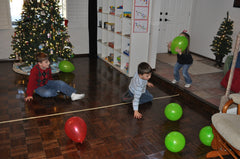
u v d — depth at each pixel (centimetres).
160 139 293
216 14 624
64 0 620
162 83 485
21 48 502
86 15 652
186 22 721
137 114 339
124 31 534
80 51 680
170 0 677
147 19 491
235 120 235
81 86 457
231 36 593
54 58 514
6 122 317
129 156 258
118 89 450
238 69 428
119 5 555
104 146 274
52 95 397
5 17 567
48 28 507
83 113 351
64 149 265
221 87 451
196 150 274
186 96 421
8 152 257
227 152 255
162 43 714
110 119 337
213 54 646
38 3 491
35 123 318
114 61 594
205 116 360
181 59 422
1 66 558
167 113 331
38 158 249
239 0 552
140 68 318
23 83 458
